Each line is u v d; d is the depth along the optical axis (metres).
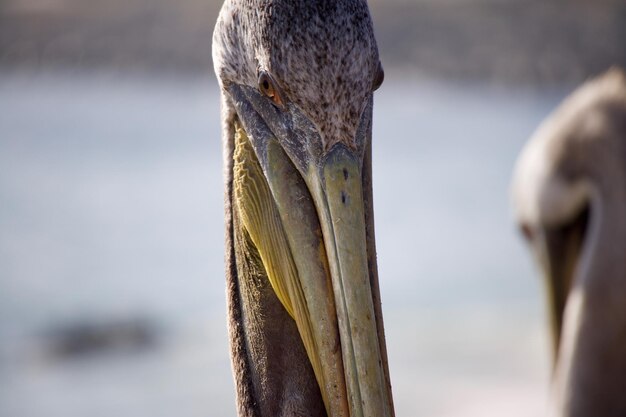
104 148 42.28
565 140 8.68
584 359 8.17
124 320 20.14
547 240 8.91
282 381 4.09
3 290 21.91
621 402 8.12
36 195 32.06
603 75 9.37
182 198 33.09
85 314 20.61
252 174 4.07
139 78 75.00
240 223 4.20
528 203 9.04
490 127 55.03
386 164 42.72
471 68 72.25
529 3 72.56
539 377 15.80
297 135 3.82
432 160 43.41
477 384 15.50
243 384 4.16
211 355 18.47
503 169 41.03
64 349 18.58
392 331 19.44
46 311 20.72
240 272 4.23
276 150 3.90
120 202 31.95
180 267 24.73
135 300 21.70
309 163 3.81
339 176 3.76
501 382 15.44
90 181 35.19
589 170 8.48
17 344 18.73
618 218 8.25
